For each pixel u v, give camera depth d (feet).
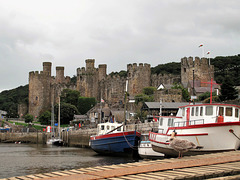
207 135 92.99
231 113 99.40
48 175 60.34
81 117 380.17
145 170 60.75
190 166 64.28
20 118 497.87
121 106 324.80
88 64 494.59
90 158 145.59
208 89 307.17
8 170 116.26
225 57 492.54
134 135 138.72
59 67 540.11
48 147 235.61
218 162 67.05
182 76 379.76
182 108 111.14
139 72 407.03
